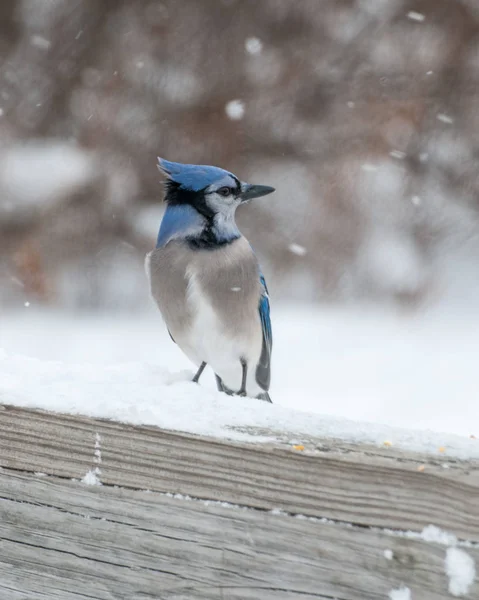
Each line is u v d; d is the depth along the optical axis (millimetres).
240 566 2611
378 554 2434
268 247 16312
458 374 10625
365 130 16891
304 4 17234
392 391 9750
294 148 16844
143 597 2732
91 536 2812
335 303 16219
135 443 2770
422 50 17375
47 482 2879
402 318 15078
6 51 17797
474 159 17047
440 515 2363
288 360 11648
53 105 17359
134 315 15430
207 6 17297
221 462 2652
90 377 3418
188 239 5469
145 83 17078
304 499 2541
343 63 17219
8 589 2918
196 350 5680
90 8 17641
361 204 16578
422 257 16578
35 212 16078
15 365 3576
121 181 16500
